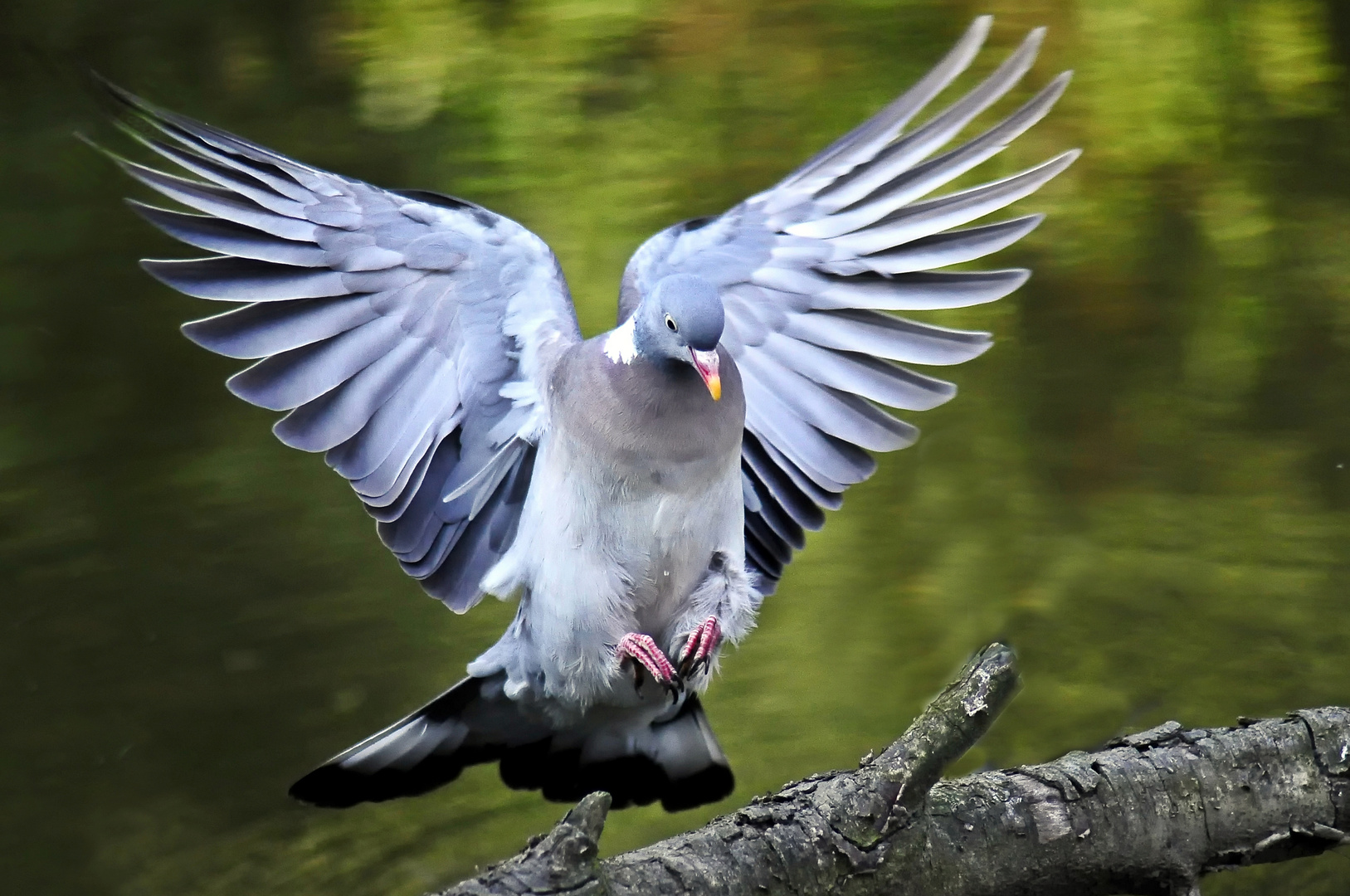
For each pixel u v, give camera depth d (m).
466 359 7.96
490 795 10.09
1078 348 15.23
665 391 7.43
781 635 11.77
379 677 11.06
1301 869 9.01
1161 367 14.98
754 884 6.29
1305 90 17.20
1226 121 17.20
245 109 17.12
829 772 6.89
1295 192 16.73
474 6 17.34
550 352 7.92
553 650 7.80
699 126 16.77
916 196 8.31
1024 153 16.66
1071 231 16.45
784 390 8.51
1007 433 14.13
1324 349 15.08
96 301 15.44
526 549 7.81
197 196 7.40
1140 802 6.89
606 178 16.45
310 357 7.62
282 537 12.61
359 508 12.98
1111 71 17.00
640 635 7.70
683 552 7.70
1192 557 12.33
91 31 17.86
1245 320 15.53
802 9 17.11
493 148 16.75
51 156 16.88
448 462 8.12
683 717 8.20
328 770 7.85
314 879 9.22
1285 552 12.37
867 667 11.34
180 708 10.59
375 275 7.77
